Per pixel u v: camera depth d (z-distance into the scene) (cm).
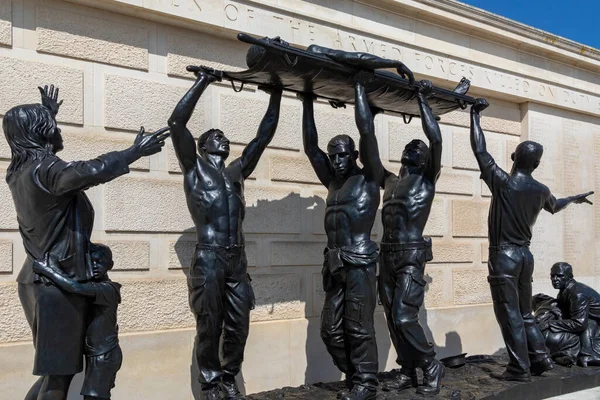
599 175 1266
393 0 934
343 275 646
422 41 986
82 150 680
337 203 663
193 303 611
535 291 1138
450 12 1002
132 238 708
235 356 635
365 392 628
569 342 871
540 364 789
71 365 468
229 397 621
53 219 467
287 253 831
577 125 1233
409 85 686
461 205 1048
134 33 722
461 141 1058
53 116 493
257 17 805
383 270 716
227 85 792
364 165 660
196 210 616
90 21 691
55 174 454
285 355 812
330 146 681
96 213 684
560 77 1196
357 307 638
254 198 805
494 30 1063
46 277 462
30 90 648
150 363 703
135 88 720
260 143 675
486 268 1076
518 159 791
